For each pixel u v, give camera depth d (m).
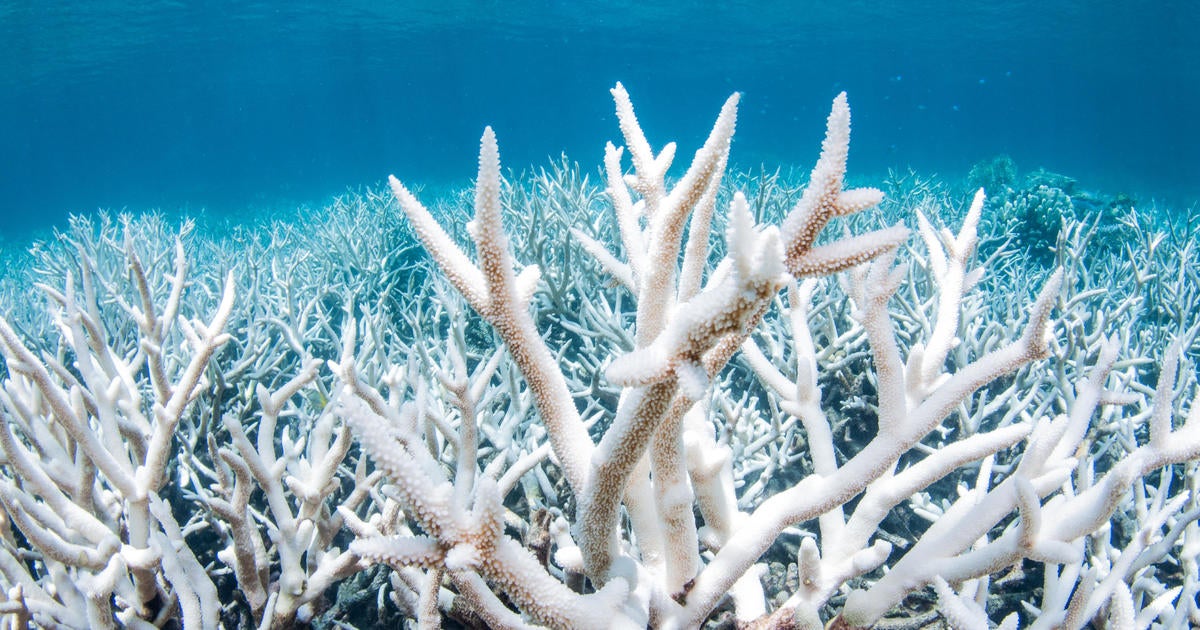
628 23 49.16
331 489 2.31
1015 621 1.98
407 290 6.77
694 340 1.13
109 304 5.29
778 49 62.75
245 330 5.29
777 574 3.16
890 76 89.50
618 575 1.72
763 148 72.56
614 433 1.40
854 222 7.65
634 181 1.95
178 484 3.30
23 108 68.44
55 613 1.95
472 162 83.88
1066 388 3.72
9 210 89.75
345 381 2.17
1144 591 2.60
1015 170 17.02
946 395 1.66
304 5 37.47
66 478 2.18
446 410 3.34
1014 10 44.84
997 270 7.01
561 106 127.94
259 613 2.29
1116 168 69.56
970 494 2.01
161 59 50.28
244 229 11.91
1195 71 73.38
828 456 2.03
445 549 1.35
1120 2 41.91
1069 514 1.73
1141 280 5.53
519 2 41.72
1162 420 1.72
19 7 30.52
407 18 43.47
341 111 114.12
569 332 5.22
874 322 1.66
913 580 1.81
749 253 1.04
